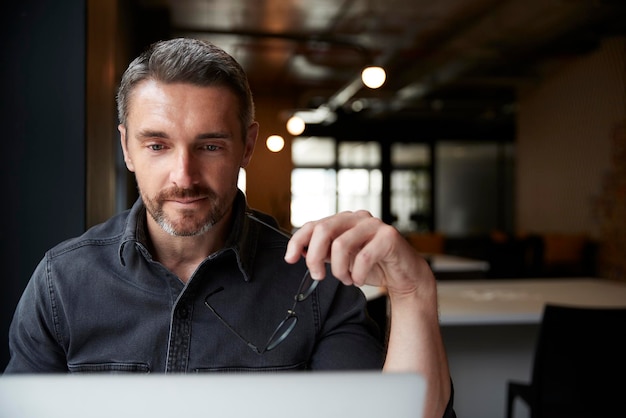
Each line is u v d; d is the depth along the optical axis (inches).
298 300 37.8
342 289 44.7
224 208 38.3
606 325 86.1
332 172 531.5
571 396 88.9
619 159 328.8
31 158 75.9
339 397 18.7
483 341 118.5
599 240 346.3
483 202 535.5
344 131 518.6
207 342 41.4
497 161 532.1
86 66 76.9
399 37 312.2
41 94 76.0
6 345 75.0
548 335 88.8
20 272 75.6
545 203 407.5
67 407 17.9
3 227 75.5
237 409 18.3
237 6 265.6
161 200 37.0
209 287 42.1
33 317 41.8
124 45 184.7
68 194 76.4
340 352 42.6
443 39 314.8
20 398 17.8
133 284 41.6
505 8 269.9
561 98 384.5
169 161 36.6
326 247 31.9
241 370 41.5
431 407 33.7
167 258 42.2
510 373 118.9
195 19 284.5
